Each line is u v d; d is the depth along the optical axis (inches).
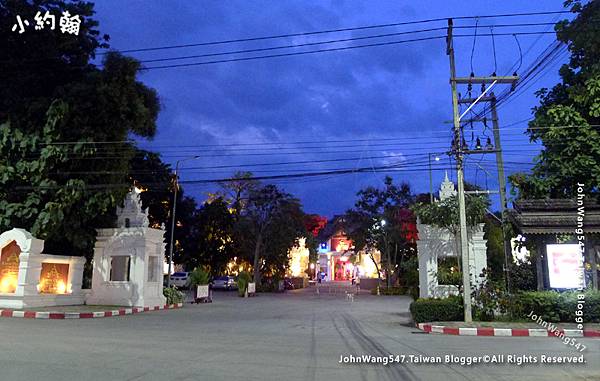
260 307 1003.3
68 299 877.8
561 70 785.6
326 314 823.7
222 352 380.8
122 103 885.2
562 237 692.1
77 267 910.4
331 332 543.2
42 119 863.1
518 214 717.3
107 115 882.8
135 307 871.7
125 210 956.0
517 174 807.1
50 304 836.0
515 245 798.5
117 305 892.0
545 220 681.6
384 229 1633.9
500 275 824.9
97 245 936.3
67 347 398.9
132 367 313.3
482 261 756.6
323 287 2288.4
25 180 859.4
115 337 474.0
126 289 894.4
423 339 490.6
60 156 837.8
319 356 366.0
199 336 492.1
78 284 908.0
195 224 1886.1
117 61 879.1
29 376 283.4
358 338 487.8
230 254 1911.9
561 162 746.8
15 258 820.6
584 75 740.7
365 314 828.6
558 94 797.2
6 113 865.5
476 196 756.0
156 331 537.3
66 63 939.3
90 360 338.0
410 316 788.6
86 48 961.5
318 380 280.1
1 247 821.2
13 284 811.4
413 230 1626.5
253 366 320.5
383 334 535.5
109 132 908.0
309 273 2802.7
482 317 642.2
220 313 834.8
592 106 714.2
